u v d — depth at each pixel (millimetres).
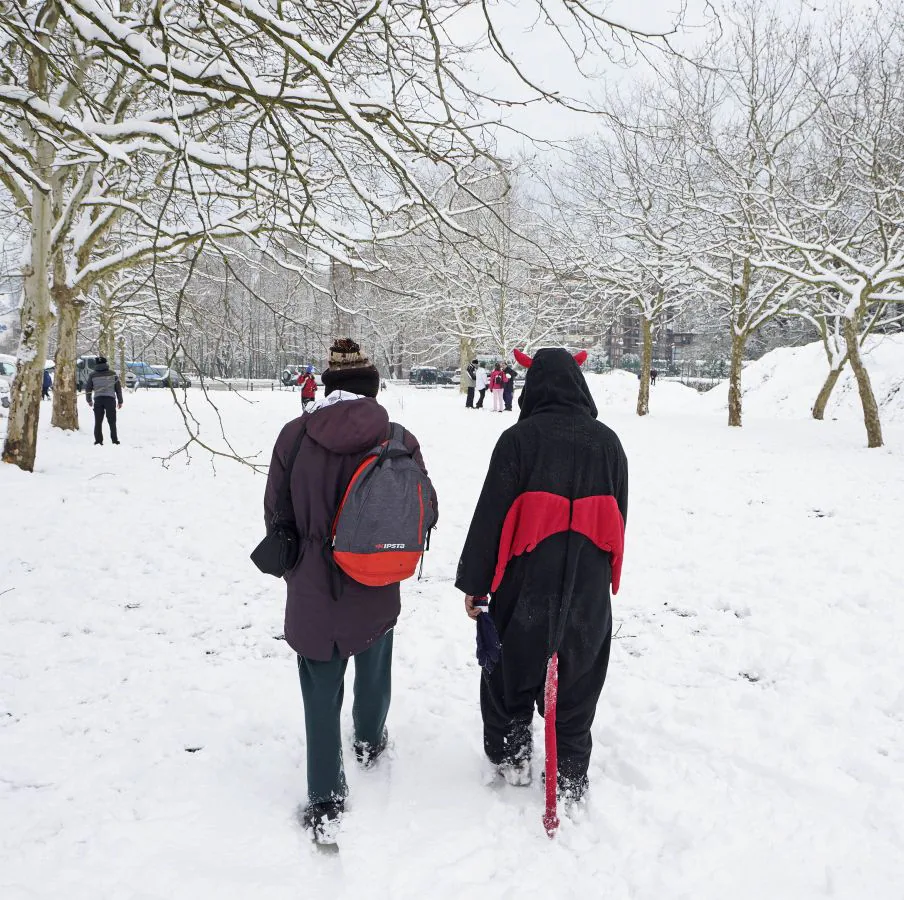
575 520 2520
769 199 15273
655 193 19750
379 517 2523
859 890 2211
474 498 8555
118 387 12992
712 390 27500
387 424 2707
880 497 8305
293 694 3645
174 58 4125
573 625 2541
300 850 2477
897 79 14586
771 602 4891
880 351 21891
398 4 4859
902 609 4645
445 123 4586
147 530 7039
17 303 13031
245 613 4867
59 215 10914
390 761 3023
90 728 3281
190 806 2703
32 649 4191
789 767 2885
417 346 41281
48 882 2268
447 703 3541
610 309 26297
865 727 3199
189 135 6824
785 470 10383
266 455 11867
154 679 3818
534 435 2572
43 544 6426
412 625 4617
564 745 2646
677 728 3242
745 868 2320
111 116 8477
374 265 6844
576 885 2270
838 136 14664
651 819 2588
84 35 4102
